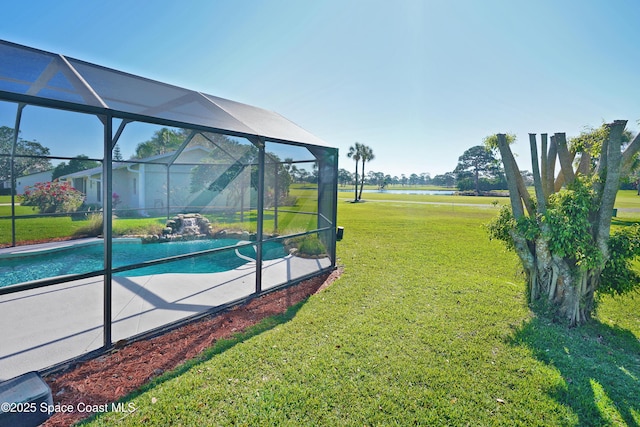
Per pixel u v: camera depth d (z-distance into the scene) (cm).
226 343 362
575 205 407
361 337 378
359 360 327
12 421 220
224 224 1322
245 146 868
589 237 406
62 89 362
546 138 473
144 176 1445
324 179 772
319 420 242
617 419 249
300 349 348
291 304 496
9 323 399
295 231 902
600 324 430
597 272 428
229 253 910
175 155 1110
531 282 480
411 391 279
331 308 474
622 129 388
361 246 974
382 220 1720
